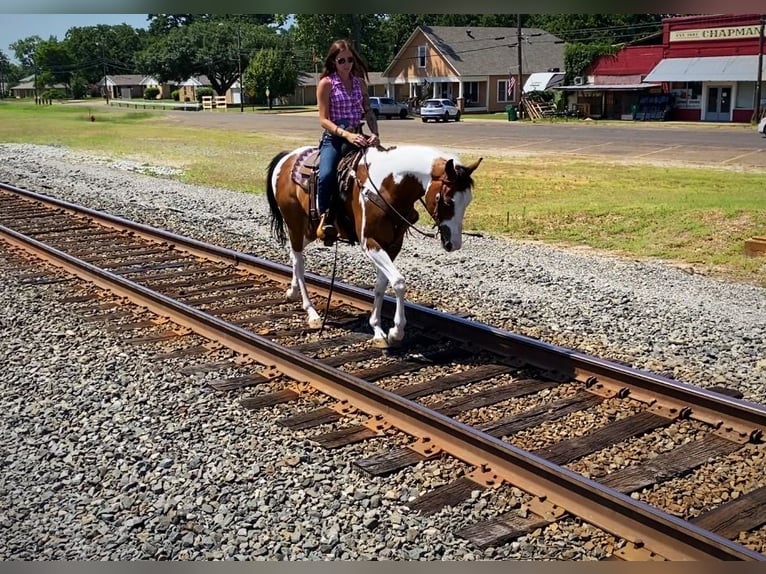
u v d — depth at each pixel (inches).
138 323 348.2
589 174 901.8
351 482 213.8
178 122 2081.7
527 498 201.3
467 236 544.7
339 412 254.5
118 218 566.9
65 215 613.3
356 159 298.7
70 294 397.7
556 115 2298.2
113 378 286.4
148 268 447.2
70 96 5226.4
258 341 301.1
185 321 343.6
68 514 200.5
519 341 292.2
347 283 414.0
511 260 464.8
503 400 263.0
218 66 3880.4
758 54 1907.0
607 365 265.9
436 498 203.3
